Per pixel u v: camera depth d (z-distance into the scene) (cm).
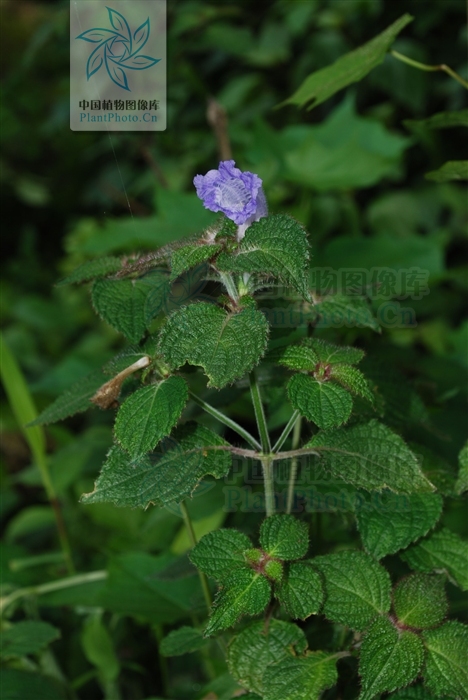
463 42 146
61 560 95
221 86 158
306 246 63
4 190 212
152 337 68
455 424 90
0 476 142
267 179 111
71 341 177
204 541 65
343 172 109
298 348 66
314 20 150
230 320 63
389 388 73
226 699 71
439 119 75
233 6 149
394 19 146
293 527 65
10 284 198
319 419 64
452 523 85
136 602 79
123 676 87
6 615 83
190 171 143
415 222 151
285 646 66
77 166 196
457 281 148
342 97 154
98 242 104
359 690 68
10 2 224
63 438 110
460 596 76
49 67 168
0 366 85
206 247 64
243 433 67
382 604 66
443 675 65
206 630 63
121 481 65
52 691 78
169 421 63
